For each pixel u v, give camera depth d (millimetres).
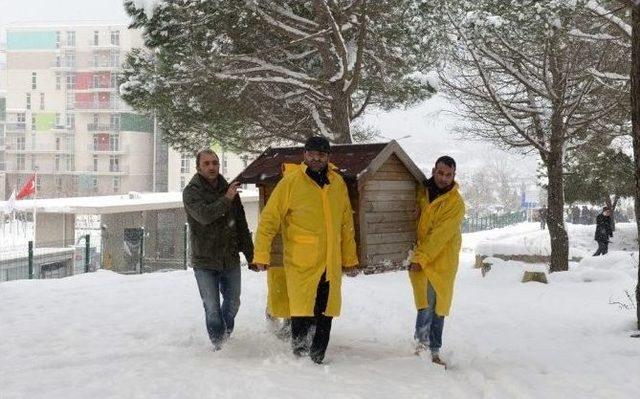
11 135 91562
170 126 18609
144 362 5746
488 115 17422
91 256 29438
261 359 5977
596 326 8508
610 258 15922
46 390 4809
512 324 8773
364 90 19344
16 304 9641
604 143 18781
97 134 89375
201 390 4742
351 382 5129
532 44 15633
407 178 7633
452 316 9352
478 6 14156
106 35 89188
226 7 14273
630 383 5289
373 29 16359
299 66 18078
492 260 16188
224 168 73438
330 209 5855
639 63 7555
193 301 9852
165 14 14406
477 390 5109
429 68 17688
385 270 7348
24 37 91438
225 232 6402
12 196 35656
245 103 17453
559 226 17391
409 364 5953
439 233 6047
